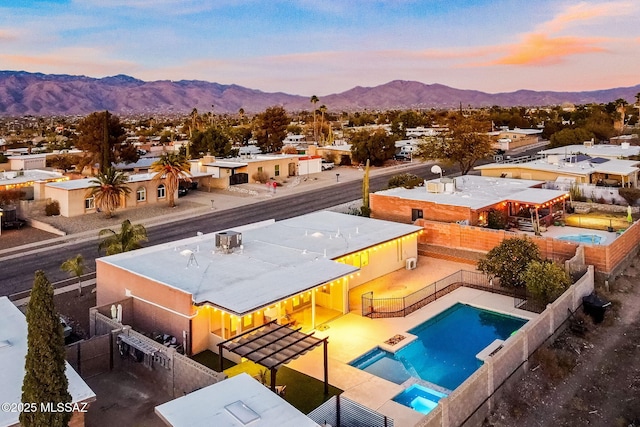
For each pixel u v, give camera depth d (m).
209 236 29.55
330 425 14.52
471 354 20.48
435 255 33.69
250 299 19.44
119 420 16.00
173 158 55.12
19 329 17.70
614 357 19.25
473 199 37.41
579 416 15.68
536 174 50.28
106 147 65.38
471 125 57.97
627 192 43.22
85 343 18.73
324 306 25.25
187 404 12.22
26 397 11.65
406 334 21.91
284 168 73.94
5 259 36.53
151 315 21.91
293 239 28.83
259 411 11.94
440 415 13.42
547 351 18.73
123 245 29.38
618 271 27.28
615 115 117.94
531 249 26.42
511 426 15.12
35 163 71.81
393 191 42.19
